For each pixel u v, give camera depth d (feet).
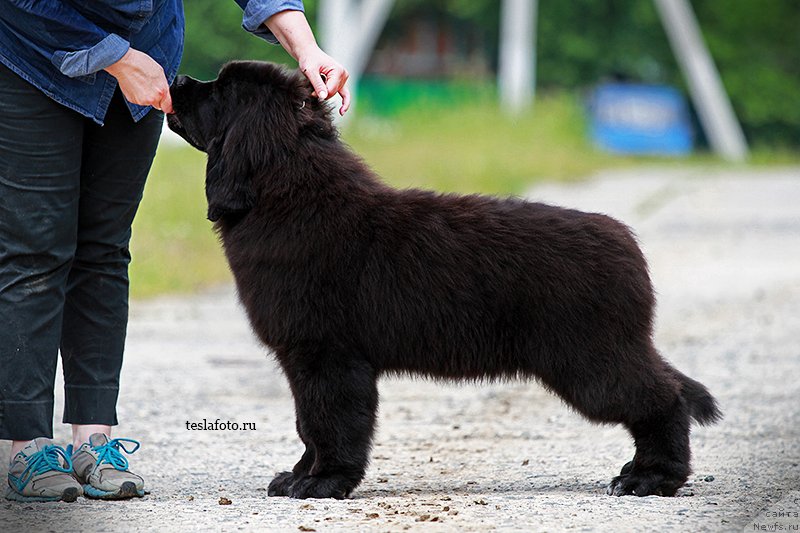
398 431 38.93
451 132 166.71
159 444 36.83
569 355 28.68
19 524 25.75
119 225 30.25
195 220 91.25
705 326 58.39
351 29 166.50
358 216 29.14
